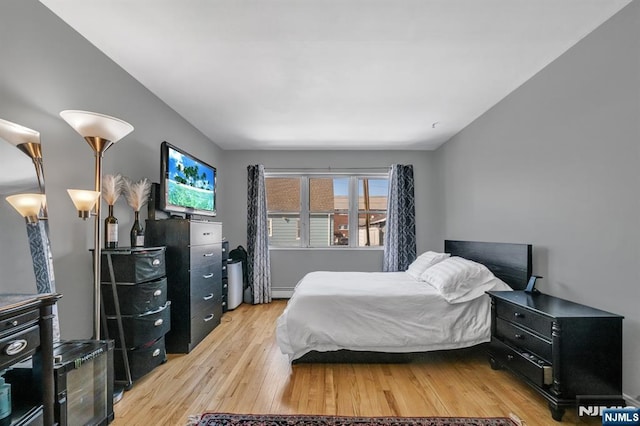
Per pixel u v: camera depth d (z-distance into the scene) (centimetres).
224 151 547
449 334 275
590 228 226
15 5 181
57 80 208
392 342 273
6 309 132
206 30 219
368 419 197
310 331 272
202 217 434
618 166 205
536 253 284
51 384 155
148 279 254
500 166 341
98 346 188
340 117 389
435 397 224
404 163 545
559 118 254
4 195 165
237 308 480
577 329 197
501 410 208
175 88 310
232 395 226
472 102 345
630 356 198
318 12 200
